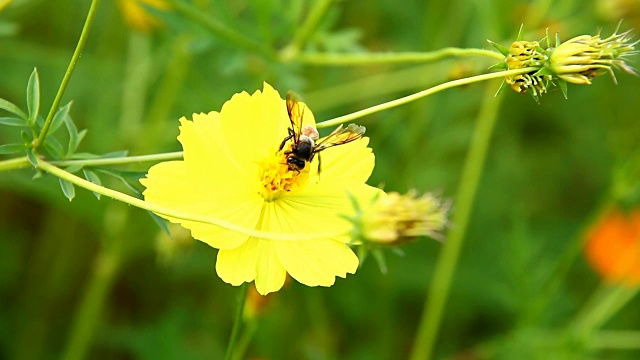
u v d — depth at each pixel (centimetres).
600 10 48
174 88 48
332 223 33
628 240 50
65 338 52
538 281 50
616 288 51
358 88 51
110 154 34
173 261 49
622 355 53
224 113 33
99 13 55
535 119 60
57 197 45
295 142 33
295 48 43
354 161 34
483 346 51
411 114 53
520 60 33
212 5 44
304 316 51
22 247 53
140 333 47
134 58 52
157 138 48
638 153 49
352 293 51
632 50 32
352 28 58
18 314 51
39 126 35
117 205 46
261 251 32
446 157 57
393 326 52
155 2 42
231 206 33
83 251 52
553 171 60
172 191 32
